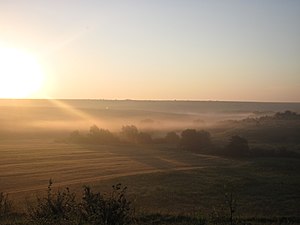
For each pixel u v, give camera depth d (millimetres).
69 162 74875
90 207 13891
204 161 79750
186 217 20453
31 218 15609
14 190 48969
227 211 24578
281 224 22422
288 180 58250
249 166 72625
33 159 77062
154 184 54938
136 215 20016
